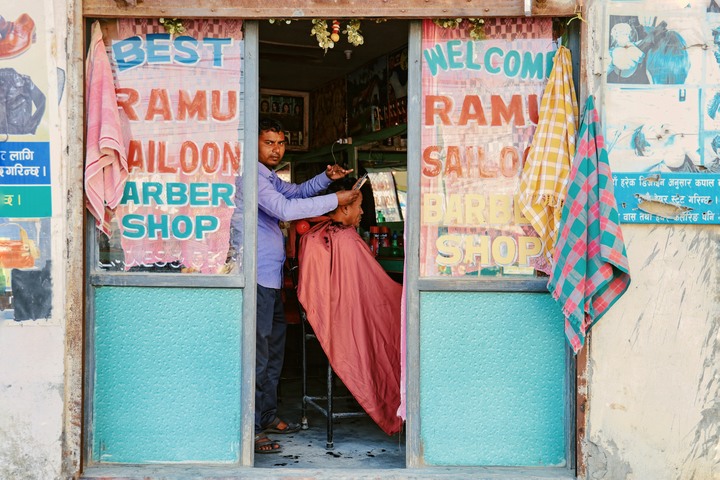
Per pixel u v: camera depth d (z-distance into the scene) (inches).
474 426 130.6
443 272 130.5
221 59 130.1
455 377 130.6
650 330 124.8
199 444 131.3
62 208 125.6
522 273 130.1
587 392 125.1
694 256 124.9
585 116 122.4
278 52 200.7
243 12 126.1
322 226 150.9
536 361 130.1
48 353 125.5
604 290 120.9
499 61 129.7
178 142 130.6
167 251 130.6
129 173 130.2
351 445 149.6
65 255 125.5
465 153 130.3
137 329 130.5
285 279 195.0
